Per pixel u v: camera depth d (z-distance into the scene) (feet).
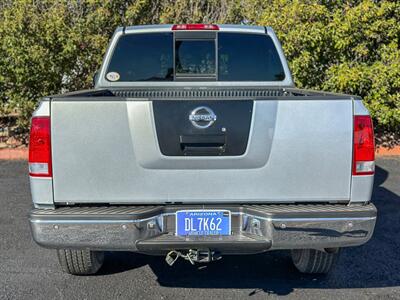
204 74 16.72
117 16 30.35
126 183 11.05
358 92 30.42
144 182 11.07
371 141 11.25
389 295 13.33
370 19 29.40
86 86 31.19
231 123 10.97
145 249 10.92
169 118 10.91
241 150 11.03
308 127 11.08
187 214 11.14
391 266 15.28
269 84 16.79
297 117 11.05
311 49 29.27
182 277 14.37
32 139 10.96
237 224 11.27
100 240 10.82
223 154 11.02
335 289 13.65
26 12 28.35
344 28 28.78
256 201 11.23
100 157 10.98
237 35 16.74
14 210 20.63
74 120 10.90
